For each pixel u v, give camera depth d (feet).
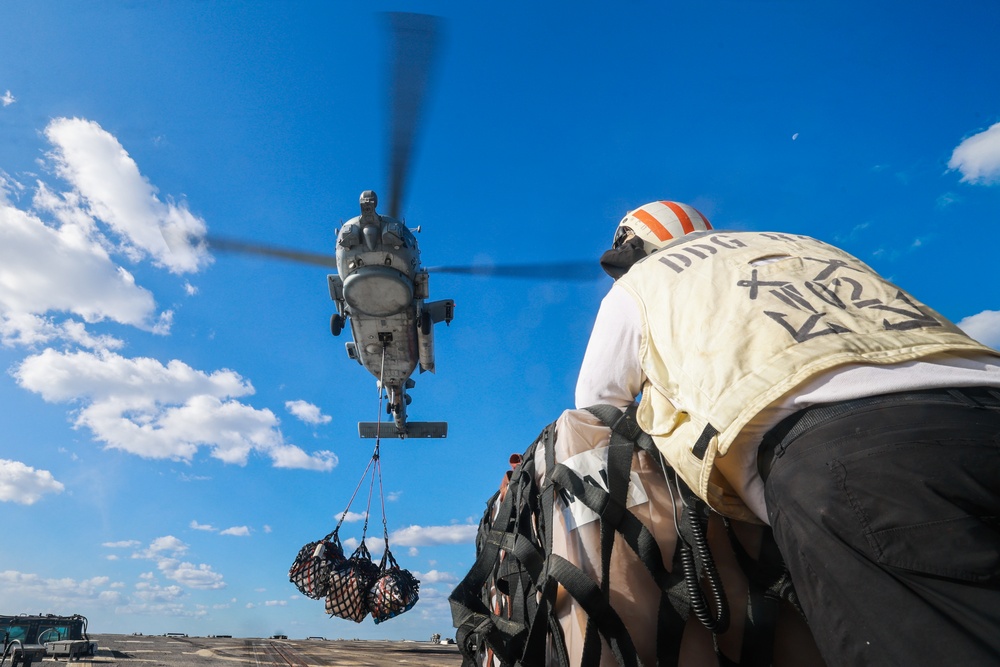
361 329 57.82
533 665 4.41
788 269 4.29
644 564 4.26
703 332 4.09
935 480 2.84
